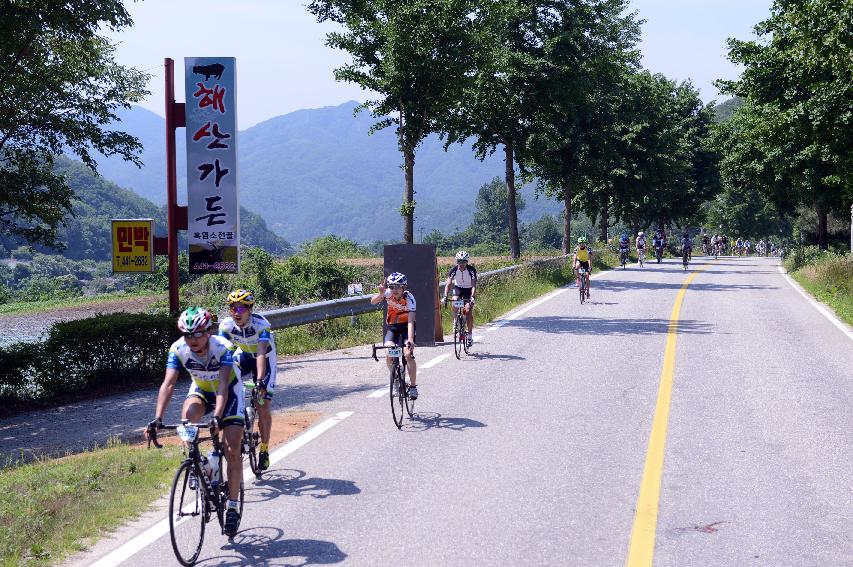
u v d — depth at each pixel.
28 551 5.25
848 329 16.33
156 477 6.93
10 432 9.69
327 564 4.98
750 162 42.41
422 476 6.82
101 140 13.84
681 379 11.10
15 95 12.88
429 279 14.69
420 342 14.67
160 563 5.02
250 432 6.82
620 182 51.50
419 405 9.79
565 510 5.90
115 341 12.34
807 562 4.93
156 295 43.44
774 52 27.77
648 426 8.45
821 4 17.73
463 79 19.62
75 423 9.98
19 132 13.41
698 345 14.29
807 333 15.74
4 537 5.36
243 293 6.57
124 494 6.45
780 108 27.45
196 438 5.23
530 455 7.41
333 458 7.45
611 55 36.59
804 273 30.75
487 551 5.14
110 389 12.25
